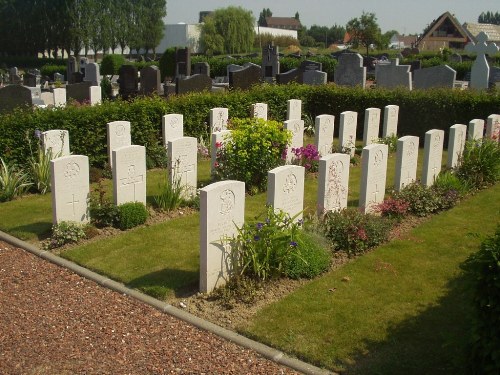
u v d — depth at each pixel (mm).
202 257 6590
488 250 4324
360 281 7066
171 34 72562
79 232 8570
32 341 5641
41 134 11359
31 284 7105
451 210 10148
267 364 5277
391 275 7254
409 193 9906
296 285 6945
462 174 11461
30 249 8328
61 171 8539
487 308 4348
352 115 14594
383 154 9648
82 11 63406
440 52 46781
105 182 12180
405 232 8938
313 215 8820
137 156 9547
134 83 21953
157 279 7117
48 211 10102
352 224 8164
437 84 20484
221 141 11523
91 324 6023
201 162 14148
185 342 5664
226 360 5324
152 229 9133
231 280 6770
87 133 12688
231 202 6723
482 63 24000
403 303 6438
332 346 5504
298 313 6184
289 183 7672
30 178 11438
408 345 5480
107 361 5285
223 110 15148
